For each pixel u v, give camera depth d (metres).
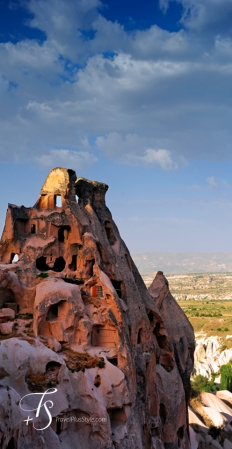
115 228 56.97
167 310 58.88
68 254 50.25
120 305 44.84
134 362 44.16
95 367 40.59
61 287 43.50
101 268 48.25
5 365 35.59
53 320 42.97
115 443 38.62
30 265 47.84
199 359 154.75
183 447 53.12
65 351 41.38
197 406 79.62
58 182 51.94
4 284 45.22
